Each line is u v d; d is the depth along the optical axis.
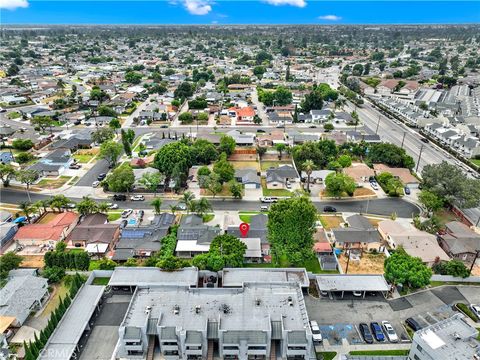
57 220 105.31
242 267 88.25
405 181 131.88
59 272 84.38
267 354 66.12
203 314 69.38
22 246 98.06
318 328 71.56
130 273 83.69
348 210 118.06
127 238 97.81
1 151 163.00
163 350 65.81
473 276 86.00
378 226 107.06
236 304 72.06
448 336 62.06
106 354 66.94
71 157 157.00
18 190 128.50
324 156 149.50
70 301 75.31
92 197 124.44
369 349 68.50
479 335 70.88
